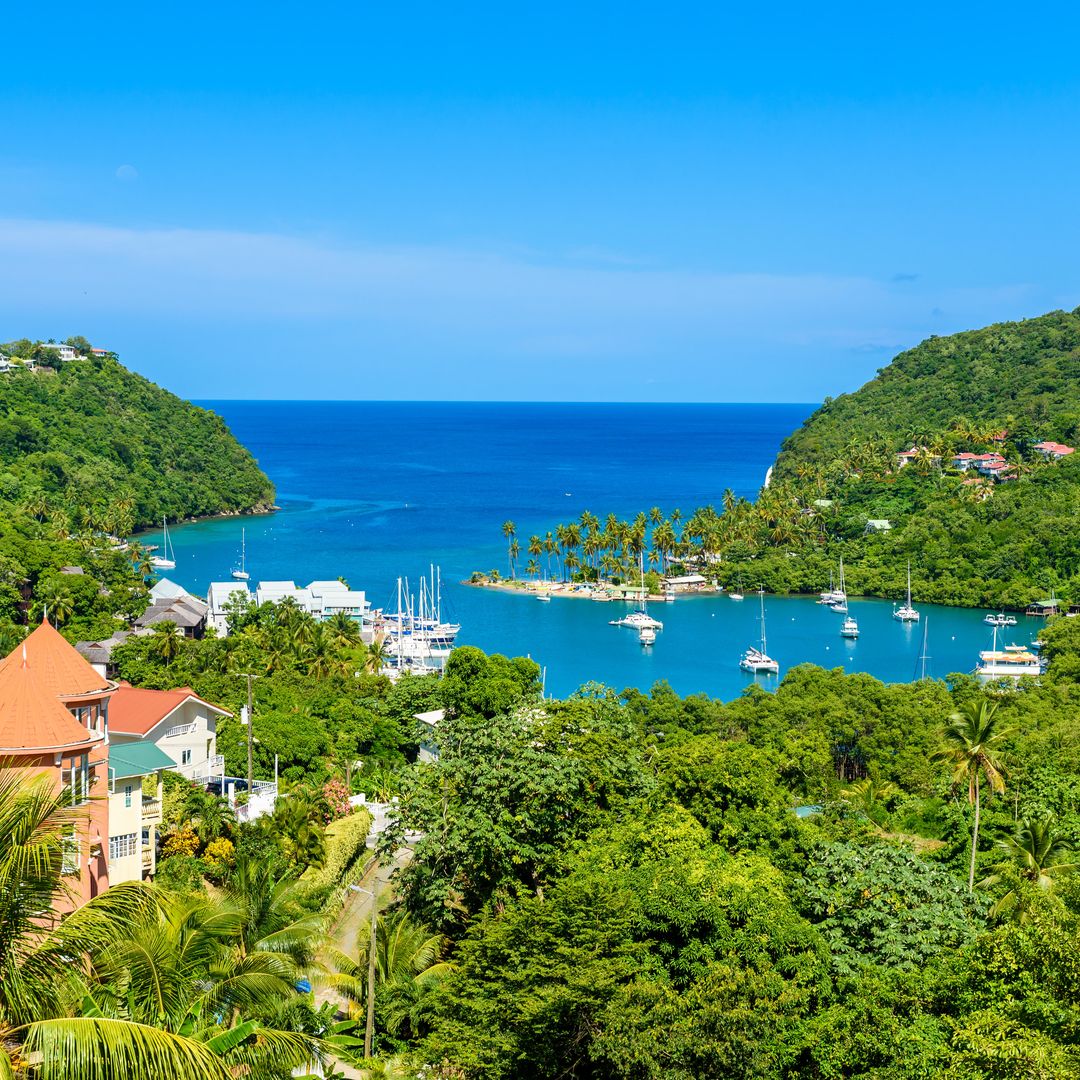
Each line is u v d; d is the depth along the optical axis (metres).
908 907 48.44
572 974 41.25
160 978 32.38
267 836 67.81
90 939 24.81
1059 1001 32.75
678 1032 39.28
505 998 42.44
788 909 47.34
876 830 80.38
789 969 44.44
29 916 23.33
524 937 44.12
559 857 56.59
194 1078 21.73
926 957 45.84
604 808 63.22
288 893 48.19
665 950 46.44
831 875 51.34
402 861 77.69
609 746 65.69
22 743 48.41
